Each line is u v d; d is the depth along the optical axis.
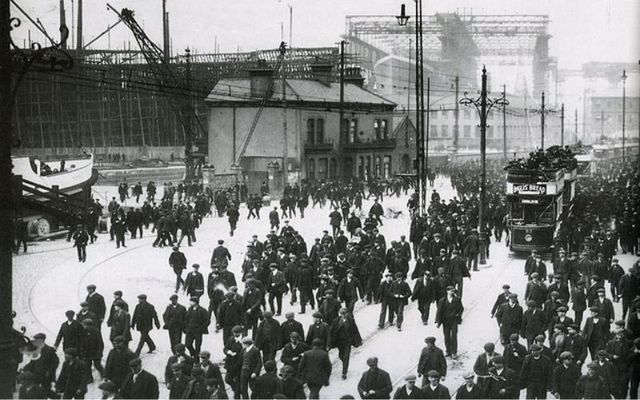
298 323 15.08
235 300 16.61
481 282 26.00
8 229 10.32
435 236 26.86
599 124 109.50
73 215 33.75
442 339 18.81
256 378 12.26
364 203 52.16
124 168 65.75
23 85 62.78
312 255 24.19
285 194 43.97
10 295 10.34
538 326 16.23
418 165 36.81
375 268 23.05
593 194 42.66
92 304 16.84
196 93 64.94
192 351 16.22
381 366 16.62
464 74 109.25
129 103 72.00
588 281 22.06
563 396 13.04
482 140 29.69
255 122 54.97
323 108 59.09
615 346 14.20
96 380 15.37
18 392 12.15
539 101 105.88
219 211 44.59
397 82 112.19
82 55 61.41
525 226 30.38
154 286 25.20
